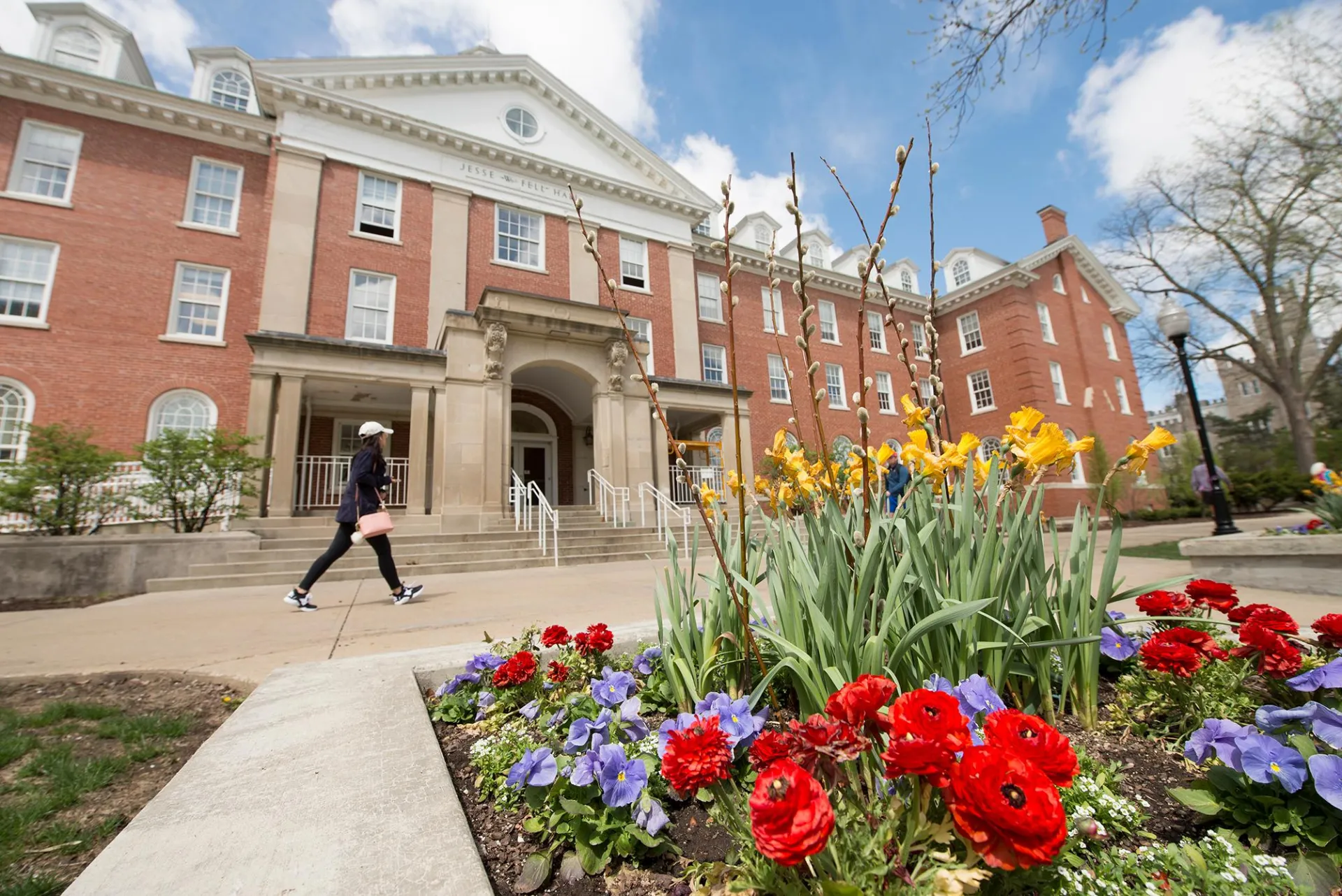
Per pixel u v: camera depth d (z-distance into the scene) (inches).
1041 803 34.8
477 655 101.3
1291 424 762.2
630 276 759.1
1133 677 81.3
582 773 54.7
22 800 74.2
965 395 1059.3
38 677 118.2
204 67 646.5
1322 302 695.7
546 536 436.5
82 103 530.0
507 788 62.9
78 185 518.0
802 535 95.8
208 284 548.4
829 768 42.8
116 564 292.8
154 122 552.4
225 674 119.2
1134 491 909.2
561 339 525.0
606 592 236.7
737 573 80.3
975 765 36.9
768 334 891.4
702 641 87.4
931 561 77.6
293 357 442.3
